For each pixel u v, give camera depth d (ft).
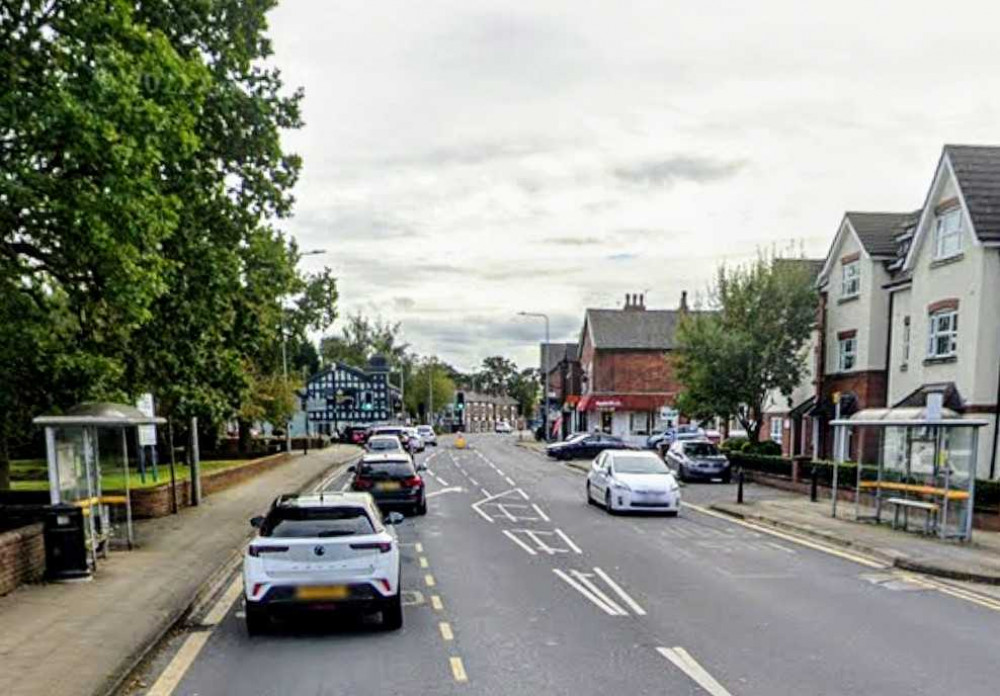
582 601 36.04
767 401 127.75
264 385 133.80
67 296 54.80
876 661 27.22
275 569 30.01
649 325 196.95
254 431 213.66
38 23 41.63
